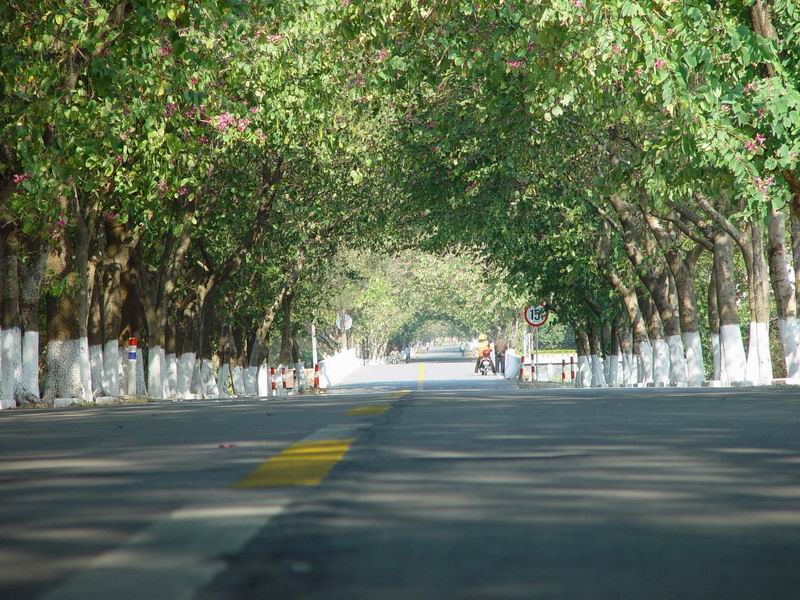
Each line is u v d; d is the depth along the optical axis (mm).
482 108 81875
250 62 65562
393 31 70312
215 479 17609
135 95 55750
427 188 95938
